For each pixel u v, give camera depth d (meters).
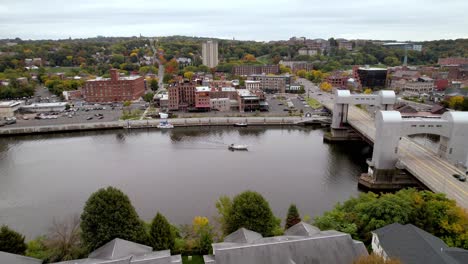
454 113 118.88
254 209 66.44
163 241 62.56
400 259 52.09
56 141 178.88
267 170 131.12
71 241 64.12
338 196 107.62
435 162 118.62
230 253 52.19
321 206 99.44
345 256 54.06
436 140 180.62
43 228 88.00
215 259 51.66
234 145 163.38
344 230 65.75
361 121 183.75
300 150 161.75
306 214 94.06
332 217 70.81
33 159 146.50
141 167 134.75
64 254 60.28
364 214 68.94
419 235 54.66
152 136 189.38
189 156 149.88
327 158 148.50
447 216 66.56
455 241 62.81
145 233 64.25
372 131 161.62
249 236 59.19
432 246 51.59
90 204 62.22
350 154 155.62
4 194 109.31
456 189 95.12
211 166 135.62
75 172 129.25
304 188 113.44
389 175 115.56
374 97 177.12
